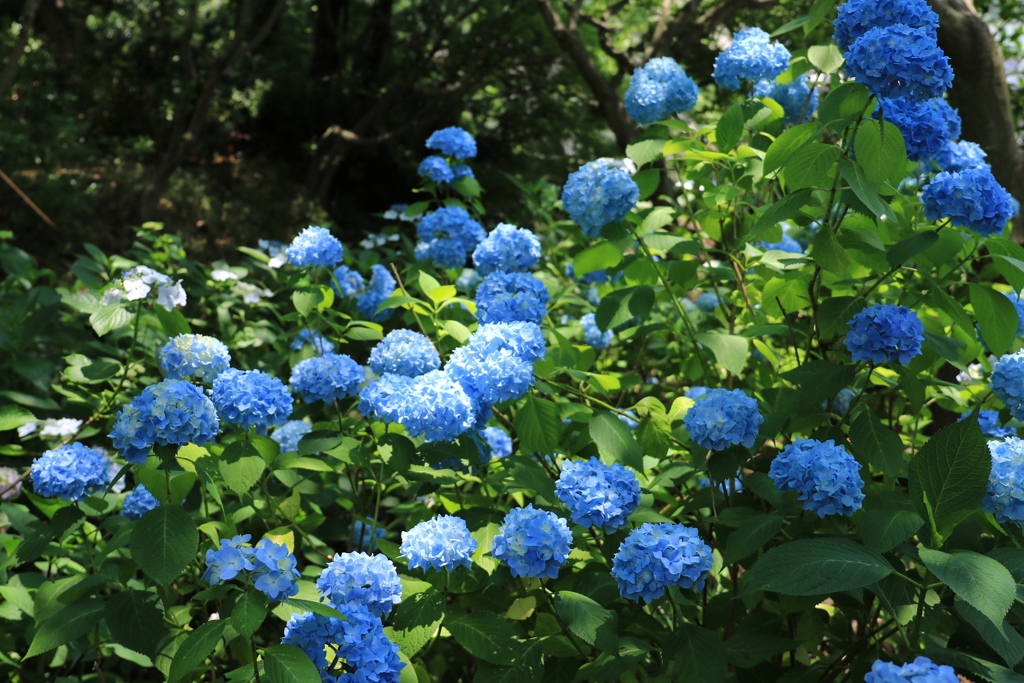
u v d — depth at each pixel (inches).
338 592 58.7
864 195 64.5
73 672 92.0
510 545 62.7
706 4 264.5
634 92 108.0
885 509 63.2
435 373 69.4
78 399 108.2
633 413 92.3
